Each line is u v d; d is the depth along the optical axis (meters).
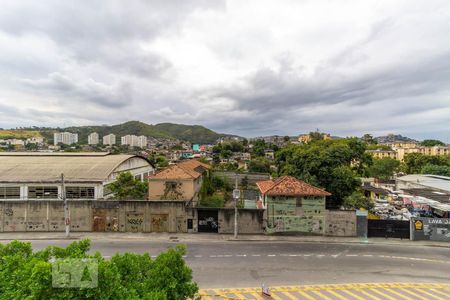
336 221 28.77
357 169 69.94
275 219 29.02
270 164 103.44
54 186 36.12
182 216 29.34
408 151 145.12
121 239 26.91
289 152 68.06
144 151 182.00
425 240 27.66
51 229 29.22
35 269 6.55
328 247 25.33
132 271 8.85
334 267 20.55
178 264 9.22
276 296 15.73
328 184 42.41
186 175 37.84
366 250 24.66
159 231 29.30
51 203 29.22
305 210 28.95
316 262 21.47
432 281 18.45
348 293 16.39
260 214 29.19
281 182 30.72
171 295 8.60
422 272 19.95
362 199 40.78
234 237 27.62
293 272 19.41
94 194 36.09
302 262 21.41
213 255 22.55
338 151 47.00
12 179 36.03
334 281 18.09
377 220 28.50
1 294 7.42
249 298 15.37
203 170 50.72
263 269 19.80
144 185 38.34
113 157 46.22
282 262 21.28
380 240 27.58
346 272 19.66
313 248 24.94
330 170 42.53
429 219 27.70
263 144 174.75
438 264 21.58
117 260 8.93
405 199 41.59
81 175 37.34
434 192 44.81
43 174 37.62
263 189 31.72
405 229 28.17
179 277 9.02
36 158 45.53
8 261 8.22
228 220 29.23
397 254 23.73
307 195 28.80
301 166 46.12
